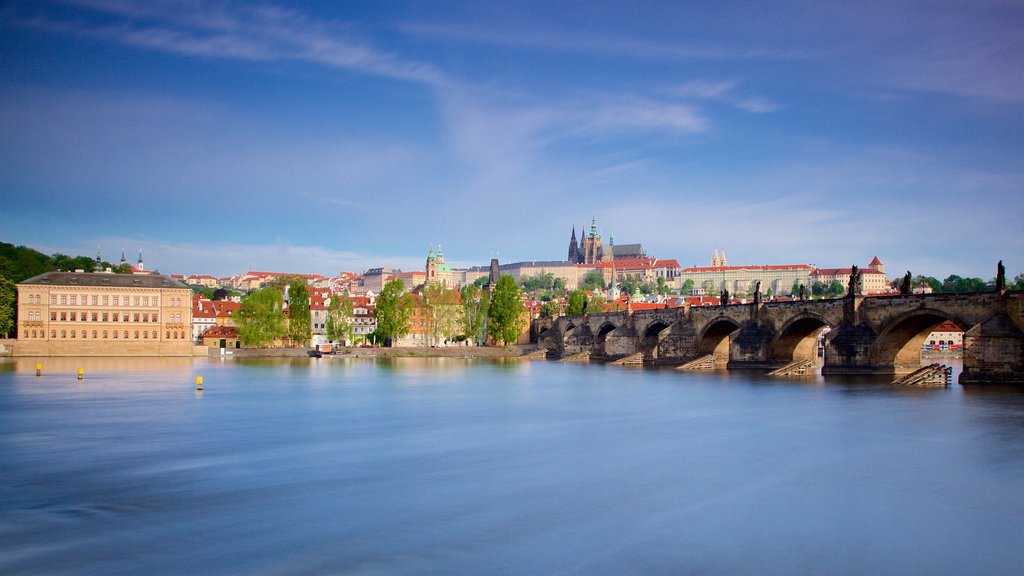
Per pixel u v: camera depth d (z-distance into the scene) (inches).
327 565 1774.1
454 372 7327.8
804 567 1787.6
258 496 2311.8
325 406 4355.3
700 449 3026.6
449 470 2655.0
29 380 5728.3
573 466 2723.9
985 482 2496.3
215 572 1728.6
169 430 3435.0
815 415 3900.1
